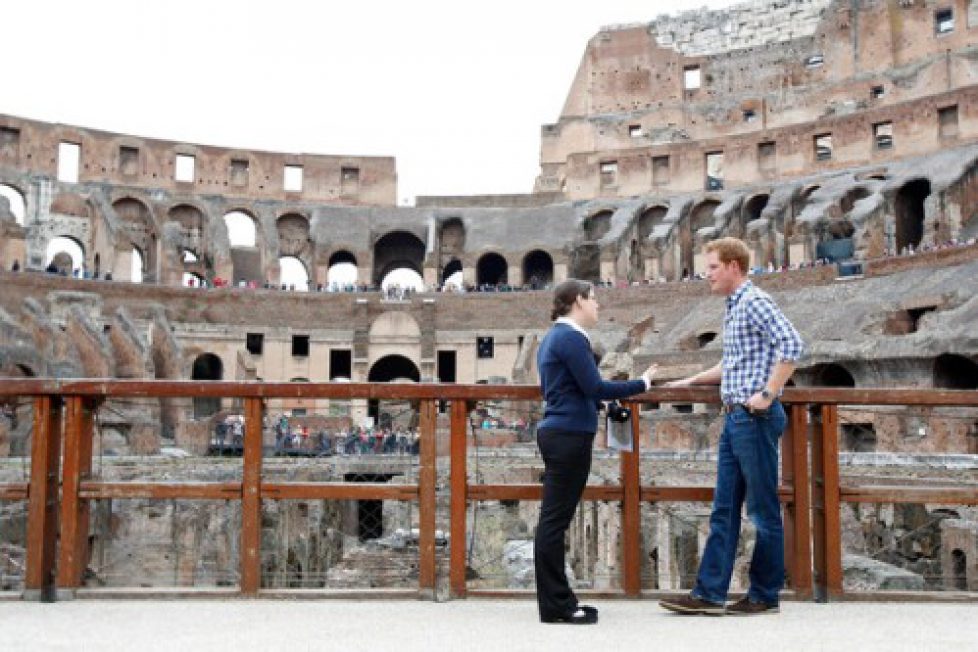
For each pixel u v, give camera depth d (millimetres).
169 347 58594
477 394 9289
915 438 31562
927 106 66625
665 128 88875
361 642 7336
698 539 24359
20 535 21344
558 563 8219
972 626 8039
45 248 71188
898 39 79125
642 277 77000
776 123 84312
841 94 81000
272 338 68062
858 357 36375
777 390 8359
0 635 7555
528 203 82625
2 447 32812
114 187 74688
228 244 74750
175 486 9281
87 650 7047
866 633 7734
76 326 52281
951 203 57594
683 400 9328
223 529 23391
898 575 15859
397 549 25000
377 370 76750
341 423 50719
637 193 79812
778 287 57688
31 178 71500
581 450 8320
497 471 36375
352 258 82312
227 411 49438
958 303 39188
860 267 54156
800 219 61906
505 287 73000
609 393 8328
